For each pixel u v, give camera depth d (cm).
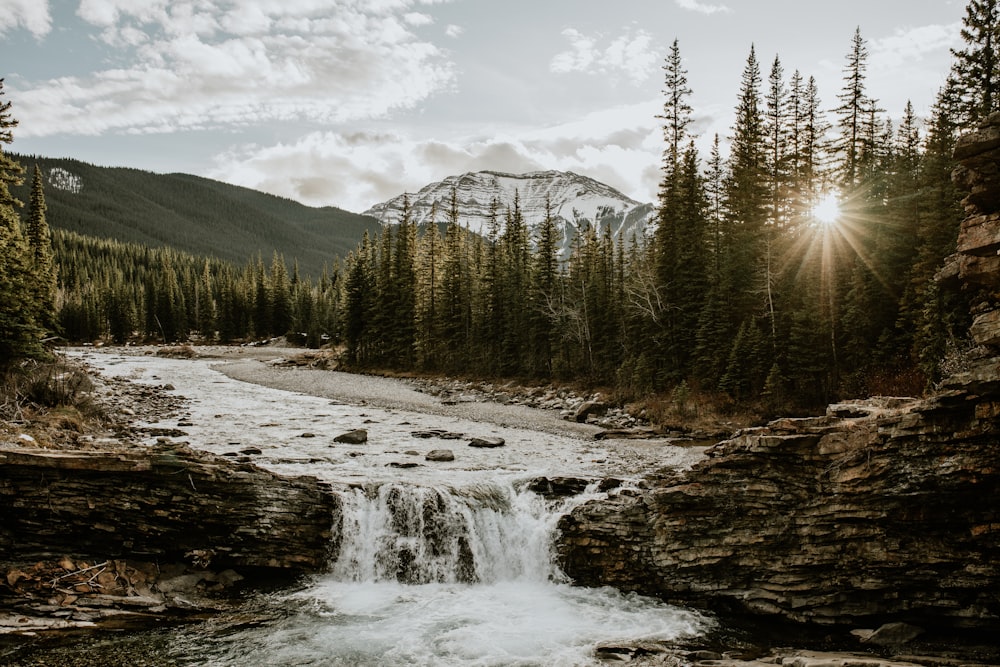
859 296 3719
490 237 7469
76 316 12081
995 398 1191
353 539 1684
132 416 3052
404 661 1177
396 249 7725
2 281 2597
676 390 3894
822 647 1313
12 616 1218
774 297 4109
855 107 4866
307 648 1222
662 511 1625
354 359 7750
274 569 1619
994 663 1173
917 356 3225
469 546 1758
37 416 2155
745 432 1600
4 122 3297
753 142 4816
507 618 1423
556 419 3975
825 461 1462
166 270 14025
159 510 1499
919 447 1308
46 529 1410
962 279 1257
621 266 5916
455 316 6944
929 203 3431
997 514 1255
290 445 2608
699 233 4678
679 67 4875
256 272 14462
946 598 1313
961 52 3381
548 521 1766
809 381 3734
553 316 5784
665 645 1288
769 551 1488
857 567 1395
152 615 1314
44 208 5656
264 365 7838
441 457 2431
